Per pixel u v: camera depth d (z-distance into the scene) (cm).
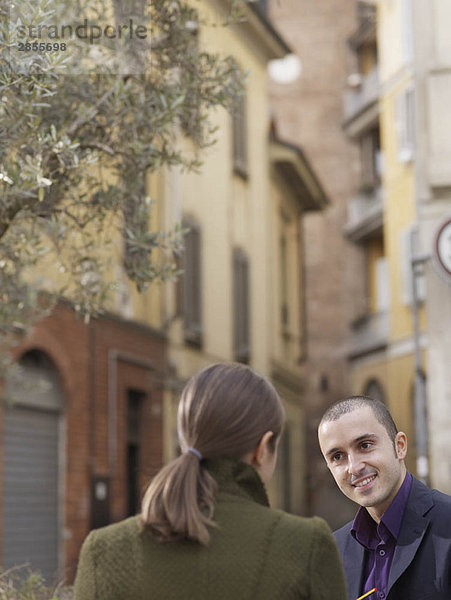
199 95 668
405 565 357
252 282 2583
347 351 3641
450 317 1316
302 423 3177
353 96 3612
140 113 625
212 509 261
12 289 735
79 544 1652
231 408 269
